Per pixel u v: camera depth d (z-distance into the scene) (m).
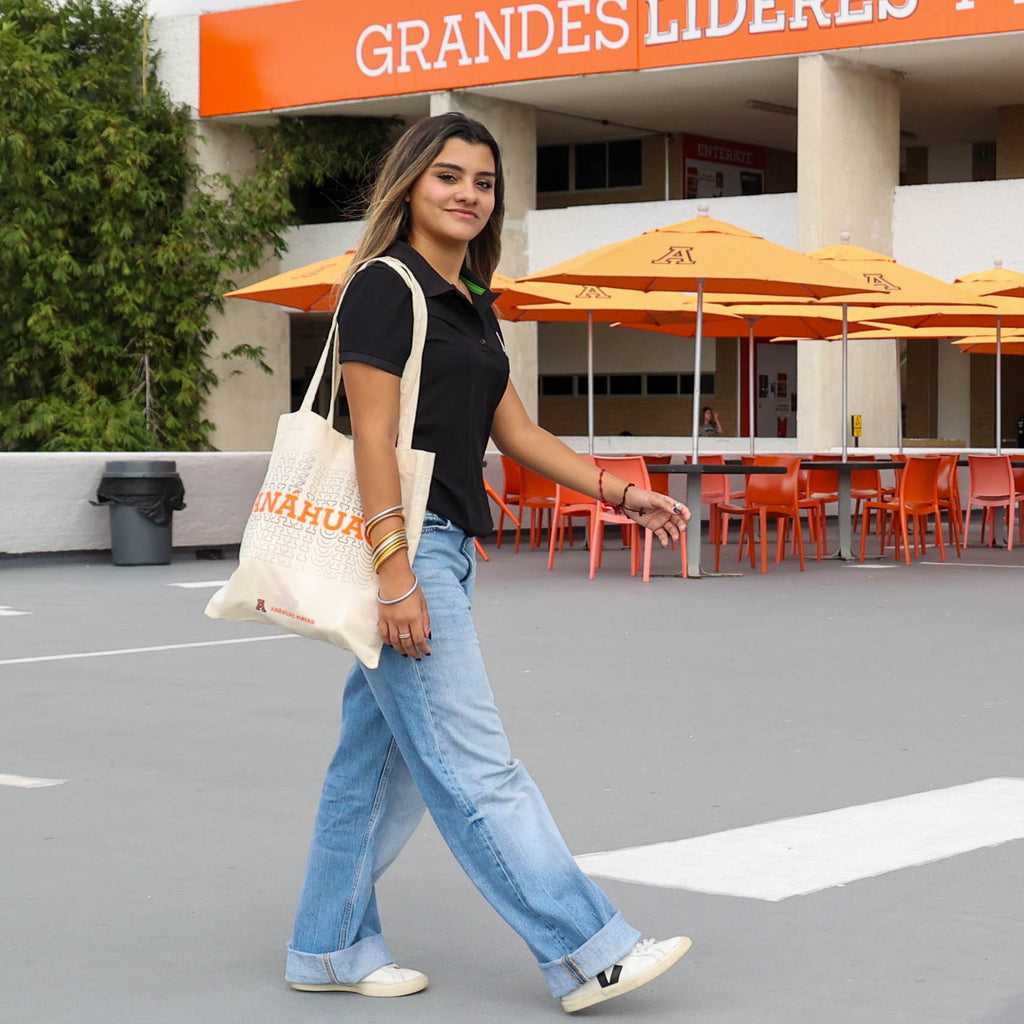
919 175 38.09
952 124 34.88
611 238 32.12
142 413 36.25
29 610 12.78
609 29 30.38
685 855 5.22
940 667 9.60
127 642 10.82
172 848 5.41
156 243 36.41
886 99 29.92
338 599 3.58
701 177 37.72
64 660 9.95
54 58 35.44
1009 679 9.13
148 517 16.92
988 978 4.01
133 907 4.72
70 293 35.88
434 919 4.58
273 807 6.02
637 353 37.66
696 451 15.95
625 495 3.99
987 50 28.19
